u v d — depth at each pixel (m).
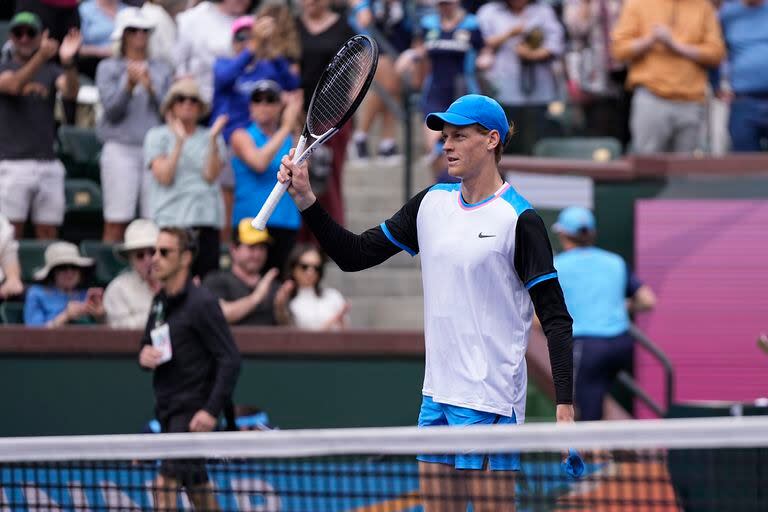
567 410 9.98
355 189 28.83
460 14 27.12
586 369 21.33
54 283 20.73
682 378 26.72
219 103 23.02
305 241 23.47
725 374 26.70
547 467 11.76
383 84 29.56
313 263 20.42
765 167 26.77
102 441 10.19
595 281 21.53
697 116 27.25
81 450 10.27
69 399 19.72
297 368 19.41
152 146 21.08
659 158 26.97
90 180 24.61
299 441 9.47
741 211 26.78
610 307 21.53
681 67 26.97
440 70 26.95
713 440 8.62
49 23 25.48
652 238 26.97
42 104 22.36
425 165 29.19
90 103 25.62
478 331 10.38
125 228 22.80
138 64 22.45
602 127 28.64
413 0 31.16
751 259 26.75
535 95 28.14
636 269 27.05
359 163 29.27
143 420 19.58
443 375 10.56
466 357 10.42
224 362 15.28
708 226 26.88
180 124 21.16
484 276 10.35
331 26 24.06
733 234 26.78
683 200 26.97
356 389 19.38
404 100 27.03
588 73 28.72
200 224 21.02
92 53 25.95
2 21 28.77
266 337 19.33
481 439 8.98
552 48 28.23
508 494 10.45
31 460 11.12
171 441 9.95
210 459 12.12
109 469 11.91
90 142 24.67
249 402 19.38
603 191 27.05
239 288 20.00
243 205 21.55
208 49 23.80
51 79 22.53
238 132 21.59
